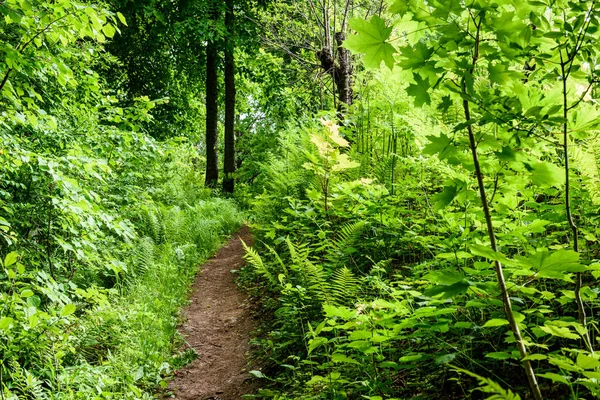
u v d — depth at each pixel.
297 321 4.16
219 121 21.28
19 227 4.57
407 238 3.79
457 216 3.06
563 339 2.42
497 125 1.86
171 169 11.49
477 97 1.70
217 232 9.05
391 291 3.31
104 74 12.30
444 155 1.83
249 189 11.76
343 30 8.25
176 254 6.97
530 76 1.94
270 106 15.12
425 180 4.24
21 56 3.69
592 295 2.00
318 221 5.39
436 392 2.65
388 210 4.01
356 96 8.45
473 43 1.73
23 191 4.55
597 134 2.87
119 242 6.19
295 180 6.81
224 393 3.97
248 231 9.25
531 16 1.67
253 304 5.63
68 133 5.13
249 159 13.63
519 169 1.89
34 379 3.13
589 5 1.74
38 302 3.31
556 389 2.21
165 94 14.53
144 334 4.55
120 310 4.79
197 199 11.20
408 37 1.98
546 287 2.75
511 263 1.44
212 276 7.01
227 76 13.41
